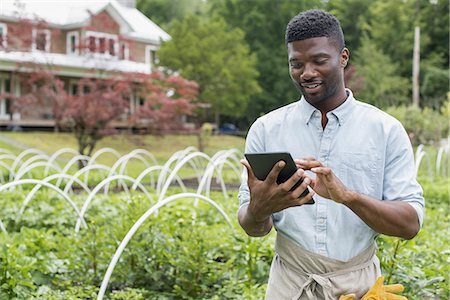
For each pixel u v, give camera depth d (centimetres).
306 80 247
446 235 682
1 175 1313
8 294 450
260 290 462
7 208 828
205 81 2859
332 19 247
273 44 4072
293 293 265
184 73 2794
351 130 259
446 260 492
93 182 1471
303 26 244
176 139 2830
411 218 242
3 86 2944
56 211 812
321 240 258
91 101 1845
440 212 893
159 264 526
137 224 396
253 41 4116
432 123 2178
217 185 1527
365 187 256
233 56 2952
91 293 470
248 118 4025
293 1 4053
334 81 249
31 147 2461
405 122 2184
